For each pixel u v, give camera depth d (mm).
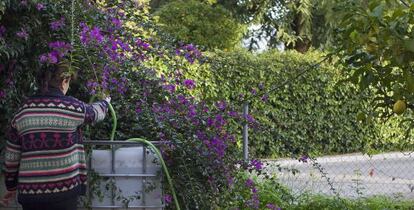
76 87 5199
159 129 4758
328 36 16359
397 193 7727
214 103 4973
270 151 10812
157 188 4449
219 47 14102
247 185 5156
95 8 5301
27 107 3793
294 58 12461
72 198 3826
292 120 12547
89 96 5172
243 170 5148
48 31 5215
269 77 12078
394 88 4008
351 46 3943
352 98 12938
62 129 3779
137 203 4418
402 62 3697
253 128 5402
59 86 3910
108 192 4398
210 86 11000
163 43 5305
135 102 4945
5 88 5039
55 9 5133
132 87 4957
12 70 5051
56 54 4539
